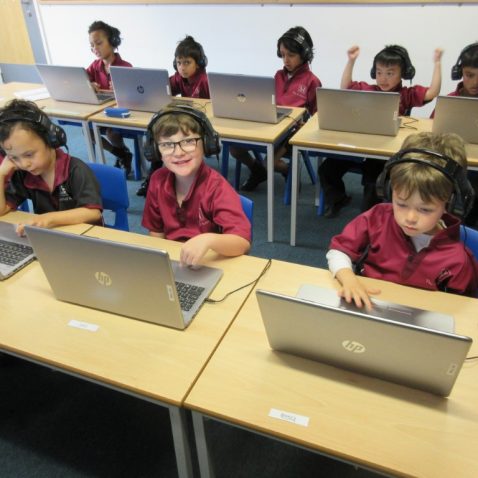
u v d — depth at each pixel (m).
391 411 0.88
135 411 1.64
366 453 0.80
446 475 0.76
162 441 1.53
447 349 0.78
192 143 1.40
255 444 1.51
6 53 5.56
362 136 2.34
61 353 1.03
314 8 3.85
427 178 1.04
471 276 1.26
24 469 1.45
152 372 0.98
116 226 1.99
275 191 3.43
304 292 1.18
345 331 0.86
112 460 1.47
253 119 2.60
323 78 4.13
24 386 1.75
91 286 1.12
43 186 1.73
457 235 1.23
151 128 1.44
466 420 0.86
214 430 1.55
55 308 1.19
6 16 5.27
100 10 4.75
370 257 1.35
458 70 2.57
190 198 1.53
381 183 1.19
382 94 2.16
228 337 1.08
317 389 0.93
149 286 1.03
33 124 1.54
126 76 2.73
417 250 1.28
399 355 0.85
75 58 5.24
